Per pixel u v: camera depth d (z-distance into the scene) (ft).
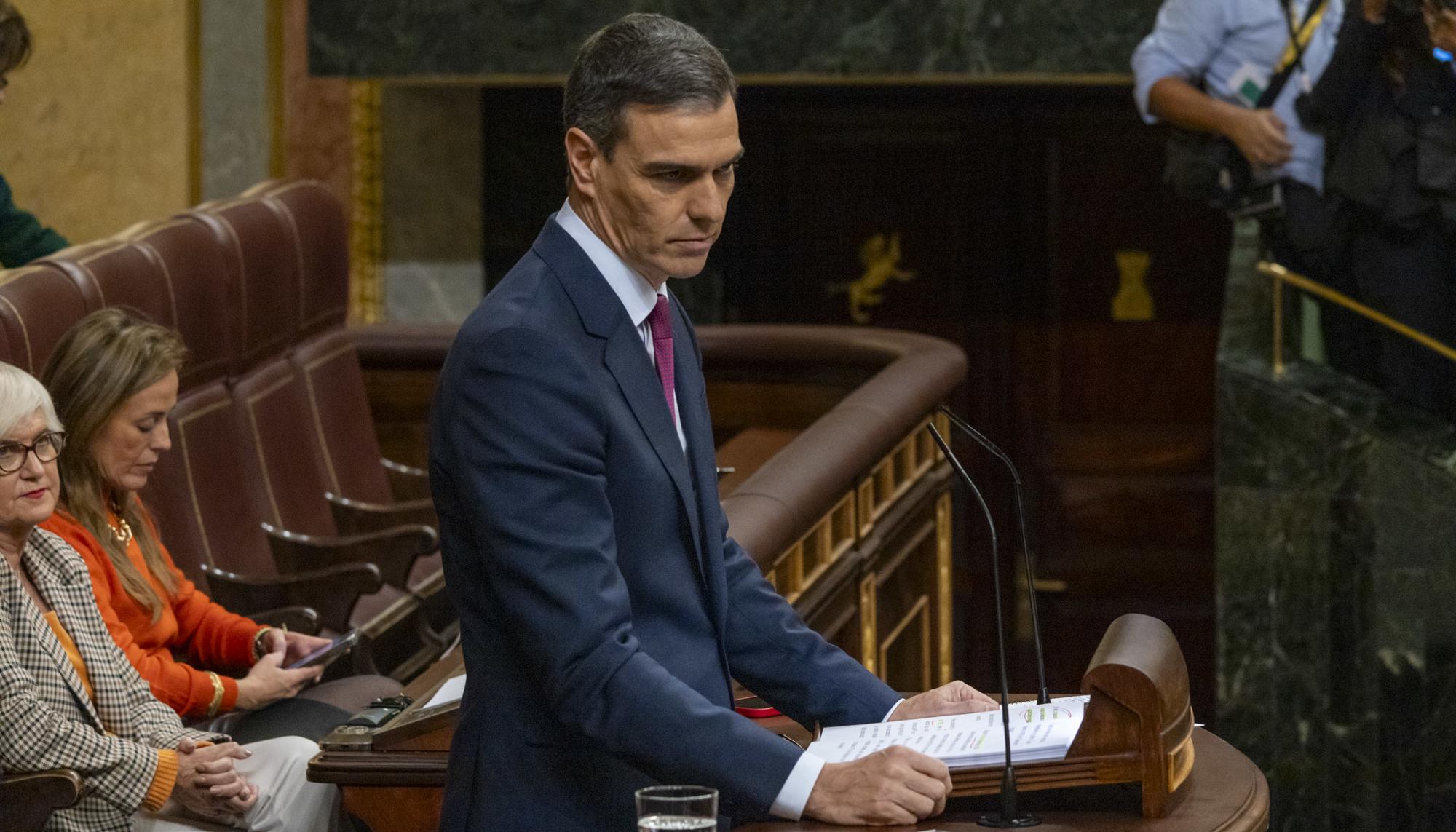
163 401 43.73
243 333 58.70
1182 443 103.04
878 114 102.22
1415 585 73.87
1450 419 73.77
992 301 103.30
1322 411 75.05
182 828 37.22
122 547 43.80
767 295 103.81
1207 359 102.32
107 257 50.11
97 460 43.04
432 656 59.11
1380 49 72.38
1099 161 101.86
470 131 91.66
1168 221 101.81
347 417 66.33
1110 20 78.07
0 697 34.91
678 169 24.80
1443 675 73.51
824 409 73.46
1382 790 74.74
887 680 63.77
